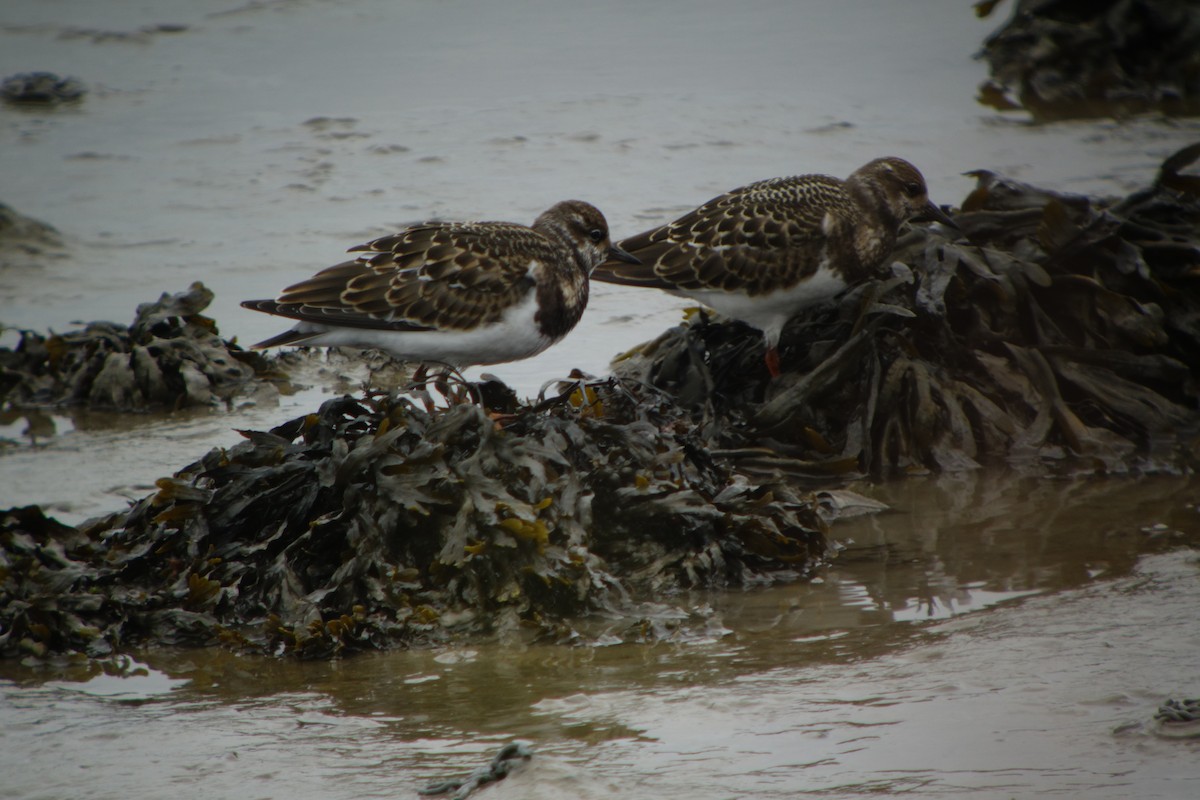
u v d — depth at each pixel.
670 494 9.60
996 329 12.80
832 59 27.84
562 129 23.39
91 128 24.20
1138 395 12.41
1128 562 9.52
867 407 12.02
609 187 20.27
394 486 8.95
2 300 16.47
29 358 14.89
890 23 30.52
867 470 11.93
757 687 7.62
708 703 7.41
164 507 9.84
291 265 17.45
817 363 12.82
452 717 7.41
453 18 31.52
